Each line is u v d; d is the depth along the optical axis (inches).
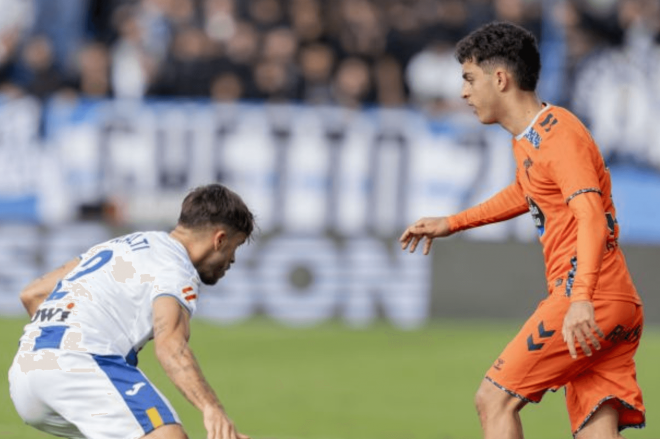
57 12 2116.1
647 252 1904.5
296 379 1459.2
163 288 629.9
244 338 1745.8
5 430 1022.4
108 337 640.4
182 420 1170.0
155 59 2086.6
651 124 2048.5
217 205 665.0
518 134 713.0
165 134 2004.2
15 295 1920.5
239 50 2098.9
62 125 2003.0
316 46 2118.6
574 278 660.1
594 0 2091.5
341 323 1907.0
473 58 716.0
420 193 1972.2
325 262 1918.1
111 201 1989.4
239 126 1996.8
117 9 2128.4
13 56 2090.3
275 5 2139.5
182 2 2127.2
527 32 714.8
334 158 1980.8
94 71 2076.8
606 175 703.1
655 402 1360.7
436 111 2030.0
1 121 2000.5
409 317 1910.7
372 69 2113.7
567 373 697.0
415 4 2142.0
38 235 1932.8
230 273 1916.8
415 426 1213.7
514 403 698.2
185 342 616.4
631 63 2070.6
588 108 2069.4
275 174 1984.5
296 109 1996.8
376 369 1537.9
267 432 1156.5
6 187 1985.7
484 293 1910.7
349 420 1232.8
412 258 1913.1
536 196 702.5
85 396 627.8
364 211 1969.7
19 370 643.5
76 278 655.8
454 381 1467.8
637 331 709.9
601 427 711.7
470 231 1918.1
